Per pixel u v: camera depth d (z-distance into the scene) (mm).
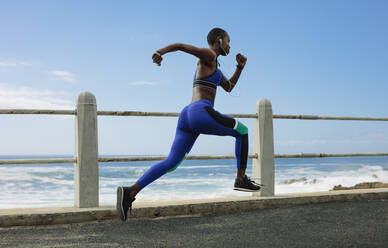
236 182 3246
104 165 39719
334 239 2848
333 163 48875
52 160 3918
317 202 4656
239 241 2818
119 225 3529
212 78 3088
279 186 19406
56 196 14914
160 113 4324
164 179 24125
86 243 2803
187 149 3176
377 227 3252
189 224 3545
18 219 3469
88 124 4051
